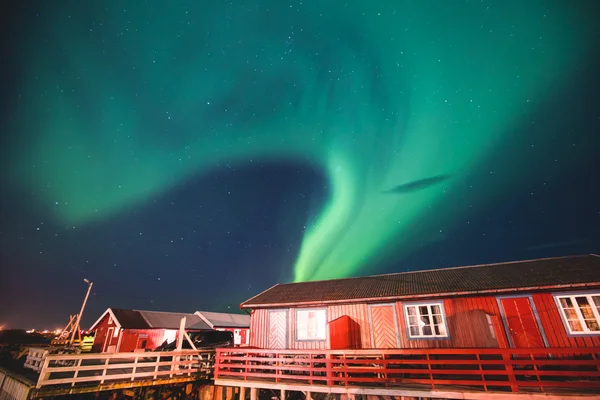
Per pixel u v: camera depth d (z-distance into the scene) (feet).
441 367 45.91
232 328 119.03
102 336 102.06
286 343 55.72
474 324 46.93
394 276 63.57
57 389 40.04
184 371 51.24
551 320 43.93
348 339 50.47
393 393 35.96
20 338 115.55
